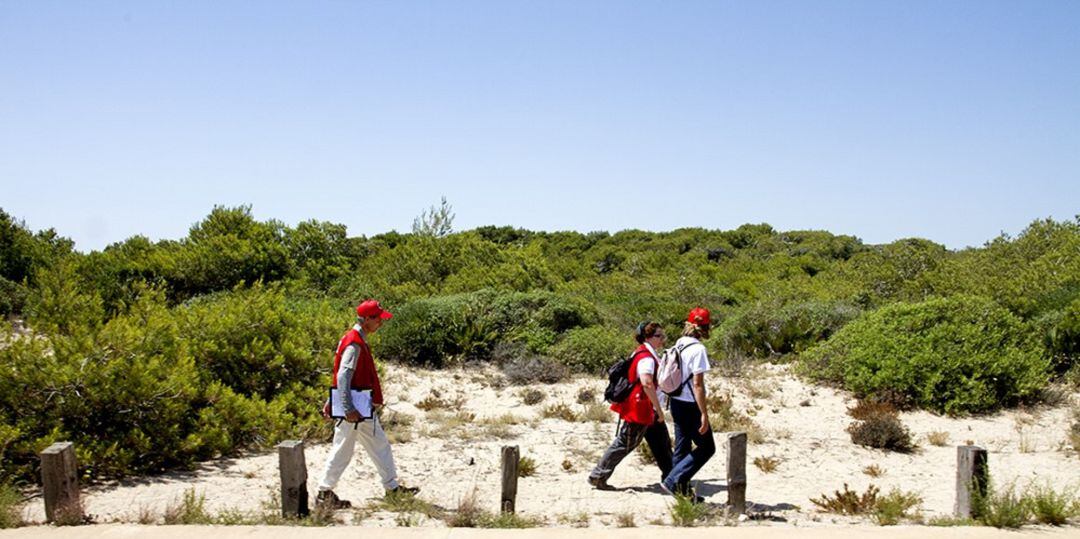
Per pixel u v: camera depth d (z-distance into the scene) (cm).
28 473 727
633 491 729
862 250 4288
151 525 587
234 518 599
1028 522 596
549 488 739
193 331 984
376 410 681
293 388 982
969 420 1055
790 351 1516
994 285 1672
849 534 556
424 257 2242
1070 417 1044
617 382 727
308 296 1991
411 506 652
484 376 1331
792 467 836
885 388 1137
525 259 2256
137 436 760
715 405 1080
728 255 4284
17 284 1702
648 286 2380
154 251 2205
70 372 760
